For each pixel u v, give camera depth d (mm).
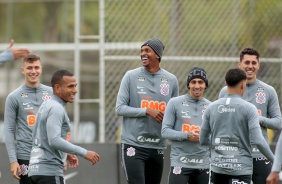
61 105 24719
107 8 37844
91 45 46125
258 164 28203
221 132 24609
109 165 35594
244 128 24438
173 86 29609
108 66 37750
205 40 38406
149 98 29188
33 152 25016
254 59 28391
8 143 28391
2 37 94438
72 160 27109
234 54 38625
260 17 39469
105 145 35750
